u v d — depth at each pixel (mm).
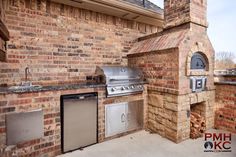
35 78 3031
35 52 3018
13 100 2189
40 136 2416
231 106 3449
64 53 3336
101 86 3021
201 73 3338
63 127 2609
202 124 3486
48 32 3141
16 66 2846
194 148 2861
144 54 3725
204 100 3482
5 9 2715
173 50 3045
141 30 4512
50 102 2502
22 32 2885
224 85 3557
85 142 2863
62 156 2592
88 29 3627
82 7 3463
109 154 2668
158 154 2668
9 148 2199
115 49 4051
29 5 2941
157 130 3500
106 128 3125
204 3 3400
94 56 3730
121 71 3379
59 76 3287
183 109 3107
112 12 3766
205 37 3426
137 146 2939
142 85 3617
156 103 3502
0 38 2125
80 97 2758
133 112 3498
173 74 3068
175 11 3408
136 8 3715
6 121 2150
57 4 3227
